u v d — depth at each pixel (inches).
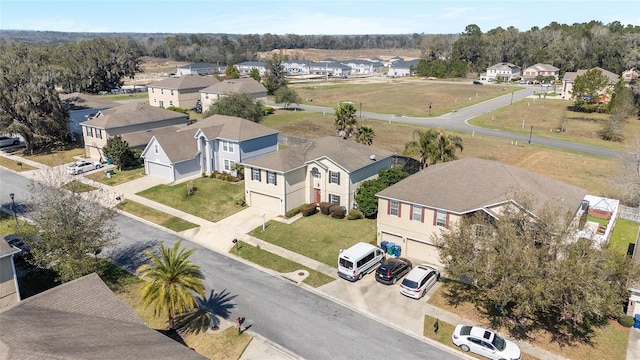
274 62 5024.6
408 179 1423.5
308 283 1204.5
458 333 952.3
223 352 928.9
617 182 1904.5
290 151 1761.8
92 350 631.8
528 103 4594.0
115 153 2156.7
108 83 5334.6
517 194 1039.0
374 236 1486.2
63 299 806.5
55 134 2603.3
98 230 1181.7
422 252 1325.0
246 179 1740.9
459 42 7859.3
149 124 2608.3
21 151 2608.3
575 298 842.8
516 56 7490.2
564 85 4894.2
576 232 940.6
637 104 3693.4
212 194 1870.1
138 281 1208.2
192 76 4242.1
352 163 1659.7
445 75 7603.4
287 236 1488.7
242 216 1657.2
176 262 956.0
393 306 1097.4
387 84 6535.4
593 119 3681.1
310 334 990.4
